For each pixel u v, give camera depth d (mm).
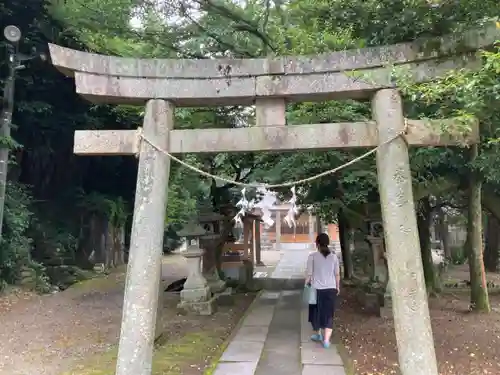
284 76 4988
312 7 7129
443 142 4812
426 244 12078
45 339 8039
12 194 14023
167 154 4953
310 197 11055
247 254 15844
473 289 9812
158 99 5062
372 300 10180
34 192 17641
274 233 40219
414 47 4793
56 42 14430
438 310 10141
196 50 9617
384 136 4812
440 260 21859
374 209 10391
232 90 5016
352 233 16531
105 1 9273
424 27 4941
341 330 8375
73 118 16328
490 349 6887
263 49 9234
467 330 8148
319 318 7270
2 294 12219
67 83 15719
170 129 5082
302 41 8148
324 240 7508
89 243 19016
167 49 9758
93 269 18547
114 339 7938
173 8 8984
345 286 14414
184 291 10352
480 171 8688
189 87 5055
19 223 13117
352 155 8820
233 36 9680
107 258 20203
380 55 4871
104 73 5004
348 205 10570
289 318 9555
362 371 5930
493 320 8977
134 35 9742
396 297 4566
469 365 6125
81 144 5055
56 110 16266
